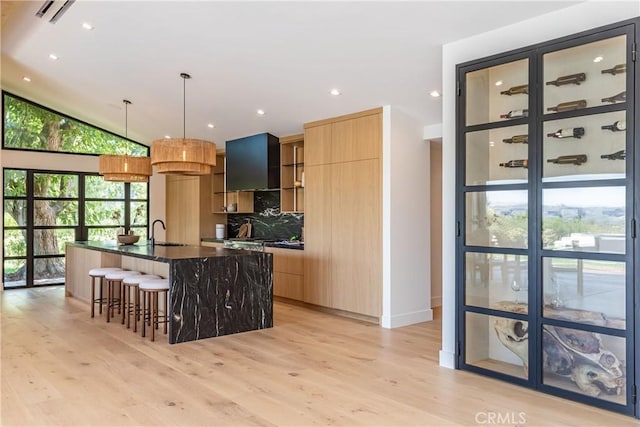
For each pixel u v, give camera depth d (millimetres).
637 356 2973
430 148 6164
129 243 6840
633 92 2998
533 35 3605
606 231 3160
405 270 5660
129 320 5387
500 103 3734
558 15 3469
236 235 9102
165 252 5488
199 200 9031
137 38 5078
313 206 6457
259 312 5395
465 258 3914
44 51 5984
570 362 3324
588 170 3262
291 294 6844
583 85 3295
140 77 6156
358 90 5355
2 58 6590
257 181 7594
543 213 3457
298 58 4906
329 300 6219
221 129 7805
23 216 8344
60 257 8750
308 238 6531
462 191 3908
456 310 3955
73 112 8469
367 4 3771
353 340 4922
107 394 3391
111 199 9297
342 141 6070
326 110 6074
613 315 3119
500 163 3742
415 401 3285
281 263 7039
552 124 3430
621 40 3088
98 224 9141
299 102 6035
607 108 3125
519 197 3625
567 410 3125
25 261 8375
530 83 3502
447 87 4129
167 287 4883
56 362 4113
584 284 3258
